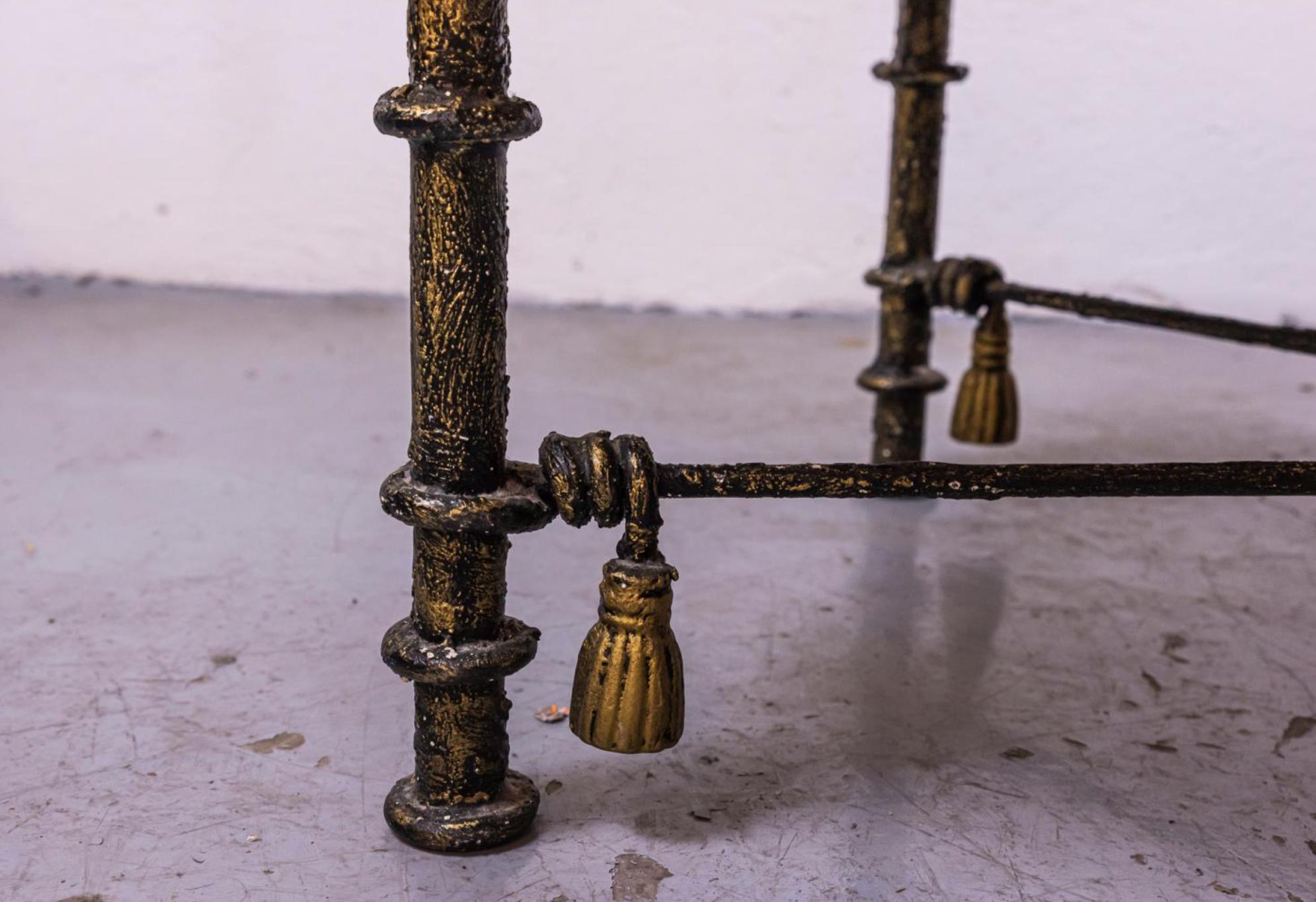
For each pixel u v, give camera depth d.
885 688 1.25
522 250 3.16
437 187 0.86
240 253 3.19
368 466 1.91
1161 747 1.15
